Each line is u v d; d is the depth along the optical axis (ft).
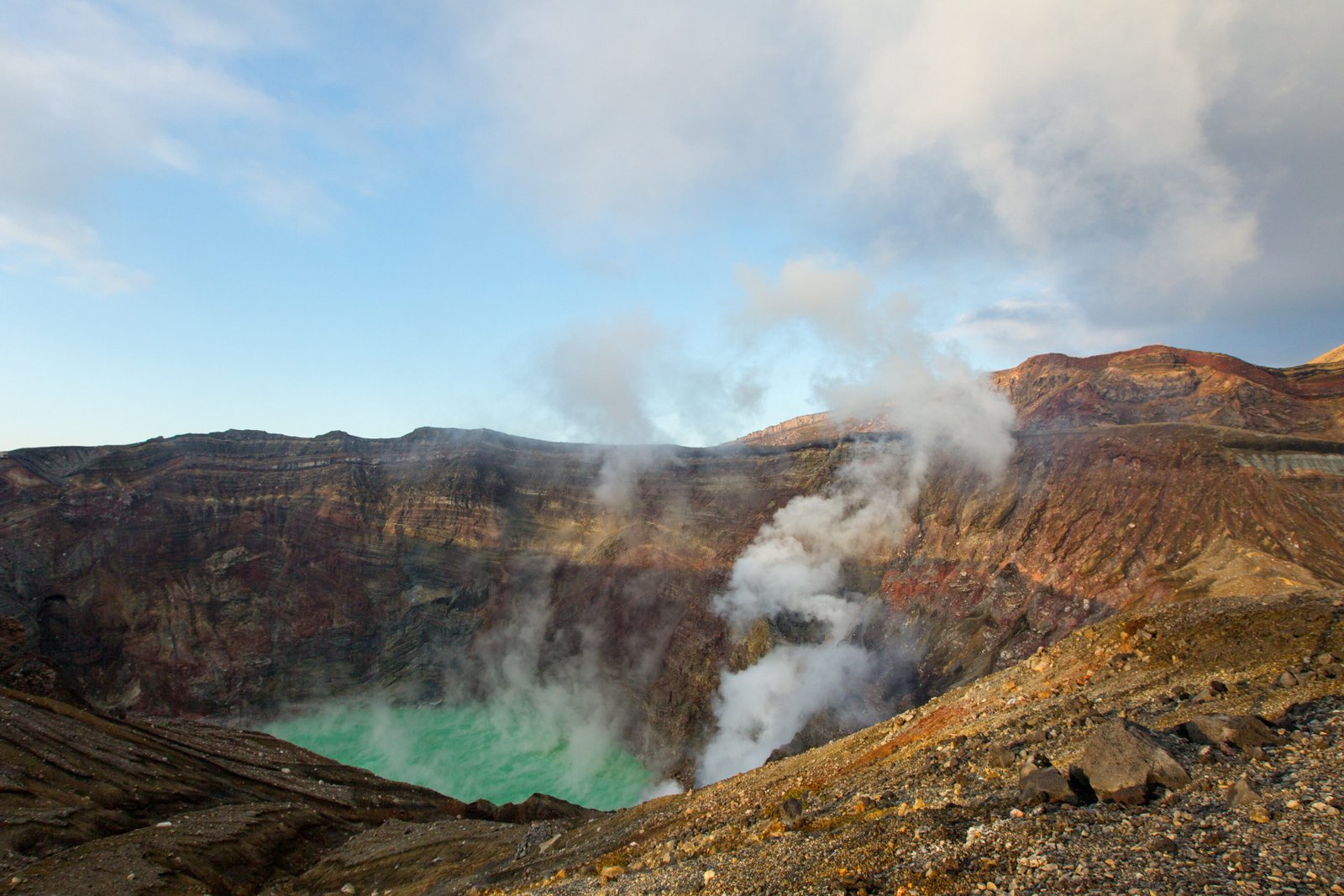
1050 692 120.37
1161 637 118.32
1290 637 101.60
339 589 632.79
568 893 112.78
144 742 304.71
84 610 540.93
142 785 267.39
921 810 78.84
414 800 341.21
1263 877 46.42
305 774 340.59
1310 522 351.05
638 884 97.91
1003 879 55.67
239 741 372.17
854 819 88.74
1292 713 74.43
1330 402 488.85
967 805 75.51
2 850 202.69
